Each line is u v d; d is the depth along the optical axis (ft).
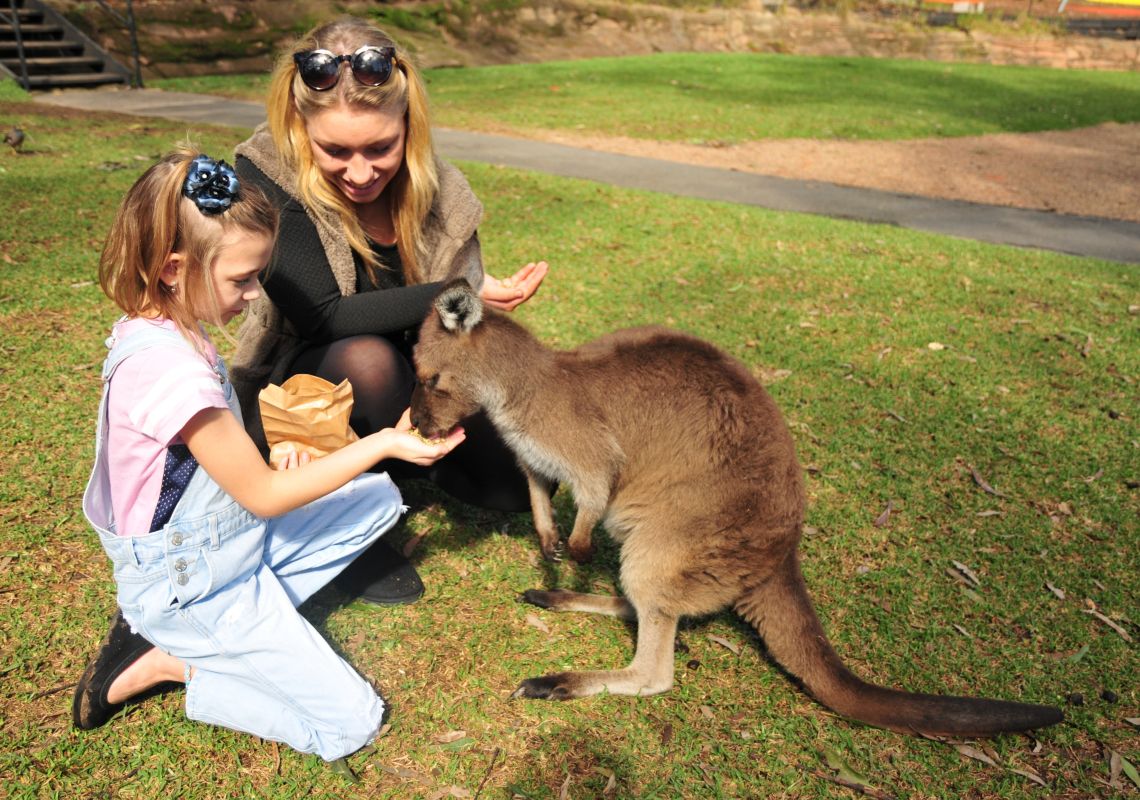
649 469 9.77
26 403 13.52
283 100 9.27
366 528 9.10
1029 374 16.99
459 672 9.41
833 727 9.02
